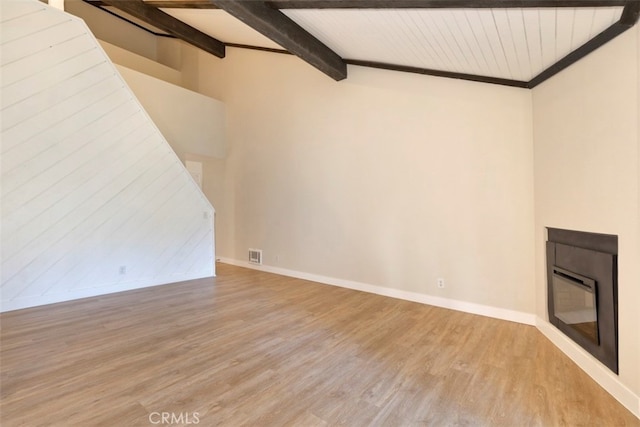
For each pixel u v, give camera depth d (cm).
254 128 608
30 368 234
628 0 182
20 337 288
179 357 254
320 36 372
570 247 264
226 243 667
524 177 332
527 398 205
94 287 421
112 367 237
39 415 182
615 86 211
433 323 335
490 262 355
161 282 491
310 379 225
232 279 529
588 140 238
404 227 421
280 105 564
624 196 204
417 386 218
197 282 507
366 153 454
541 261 312
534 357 261
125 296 423
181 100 593
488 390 213
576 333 254
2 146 344
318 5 279
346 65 460
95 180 415
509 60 287
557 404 199
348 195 477
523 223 334
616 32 206
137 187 456
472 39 265
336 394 207
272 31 326
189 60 734
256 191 607
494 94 348
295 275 548
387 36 312
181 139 592
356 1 250
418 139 404
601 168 225
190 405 194
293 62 542
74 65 387
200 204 534
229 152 654
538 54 262
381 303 404
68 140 388
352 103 466
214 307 382
